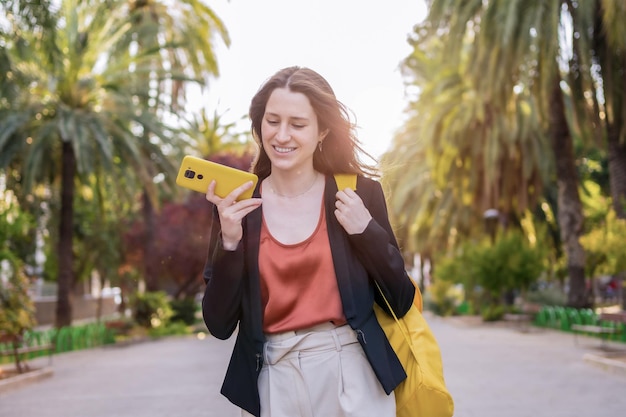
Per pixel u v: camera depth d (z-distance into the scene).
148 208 31.48
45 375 14.34
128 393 11.36
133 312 29.20
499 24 19.81
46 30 15.27
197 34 30.92
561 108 23.64
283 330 2.38
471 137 29.38
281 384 2.37
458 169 31.33
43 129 21.47
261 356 2.37
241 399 2.40
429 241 42.12
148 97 24.31
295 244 2.39
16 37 15.50
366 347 2.34
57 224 29.97
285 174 2.48
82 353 20.72
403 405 2.43
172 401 10.23
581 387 10.92
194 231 35.31
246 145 40.50
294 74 2.47
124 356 19.20
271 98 2.45
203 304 2.42
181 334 29.27
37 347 15.50
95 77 23.84
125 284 41.09
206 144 39.97
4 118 21.03
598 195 40.88
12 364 17.36
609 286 49.88
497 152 27.98
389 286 2.38
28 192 21.44
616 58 20.34
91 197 34.09
